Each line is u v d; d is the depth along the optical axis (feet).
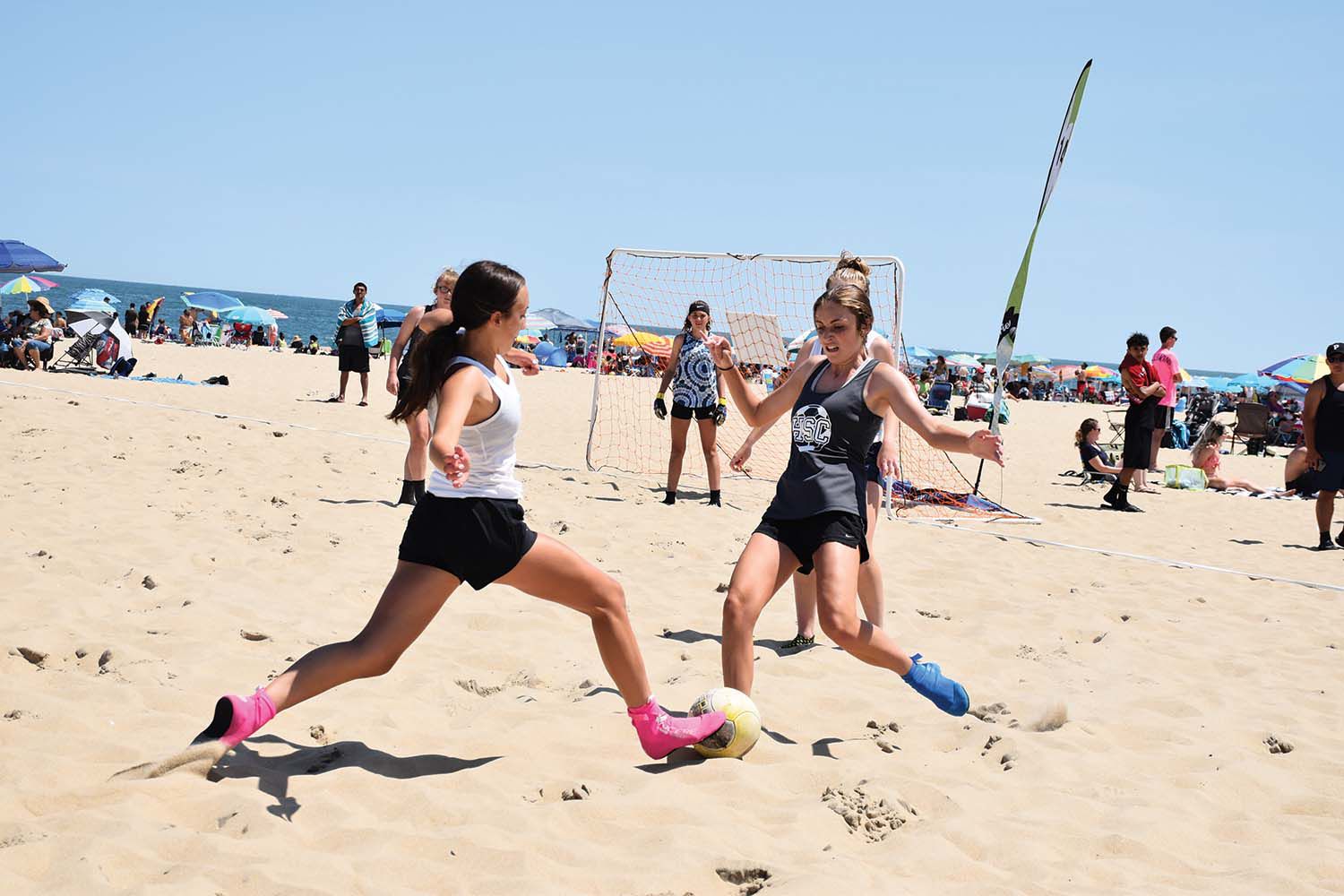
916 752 12.92
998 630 19.35
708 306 30.27
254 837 9.33
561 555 10.95
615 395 80.94
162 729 11.74
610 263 36.99
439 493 10.54
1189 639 19.67
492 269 10.36
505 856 9.27
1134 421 38.83
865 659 12.62
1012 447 64.44
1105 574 25.61
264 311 139.33
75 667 13.92
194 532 21.48
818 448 12.75
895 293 31.71
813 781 11.67
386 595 10.66
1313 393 31.91
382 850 9.30
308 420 45.34
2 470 26.76
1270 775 12.59
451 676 14.56
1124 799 11.70
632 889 8.97
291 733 12.04
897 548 26.73
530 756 11.91
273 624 16.14
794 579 17.20
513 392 10.61
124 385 54.03
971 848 10.22
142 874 8.56
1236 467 61.93
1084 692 15.83
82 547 19.57
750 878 9.33
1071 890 9.46
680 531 26.48
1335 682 17.11
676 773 11.51
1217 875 9.96
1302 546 33.06
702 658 16.25
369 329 55.16
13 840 8.82
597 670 15.26
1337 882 9.98
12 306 158.71
